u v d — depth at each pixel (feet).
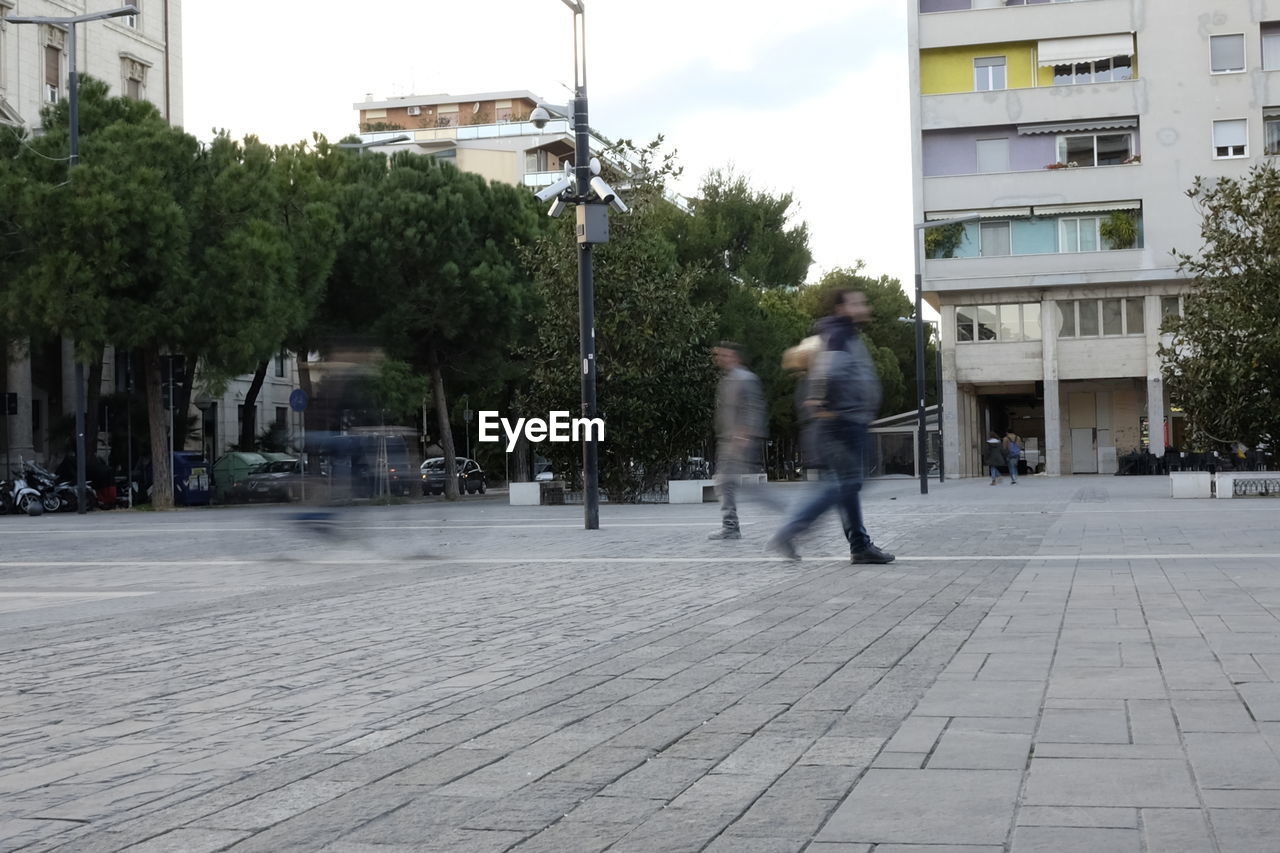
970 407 172.55
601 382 92.22
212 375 111.45
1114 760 11.97
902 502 80.59
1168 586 27.09
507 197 127.34
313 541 50.06
